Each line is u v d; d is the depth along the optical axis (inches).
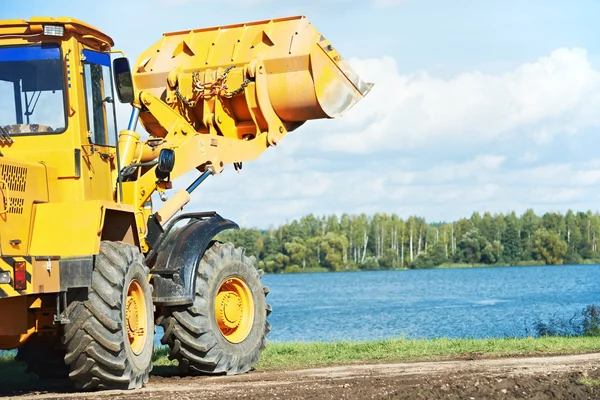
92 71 452.8
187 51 615.2
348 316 1996.8
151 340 462.3
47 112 435.8
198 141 556.4
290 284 5462.6
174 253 503.2
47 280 400.5
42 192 423.8
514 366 473.7
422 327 1472.7
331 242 7795.3
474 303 2458.2
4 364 591.2
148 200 519.2
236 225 542.9
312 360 571.8
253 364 538.3
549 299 2571.4
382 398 365.7
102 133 457.7
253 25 614.5
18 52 436.8
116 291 422.0
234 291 542.9
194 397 382.3
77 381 424.8
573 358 512.7
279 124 609.6
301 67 592.4
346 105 617.9
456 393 377.4
